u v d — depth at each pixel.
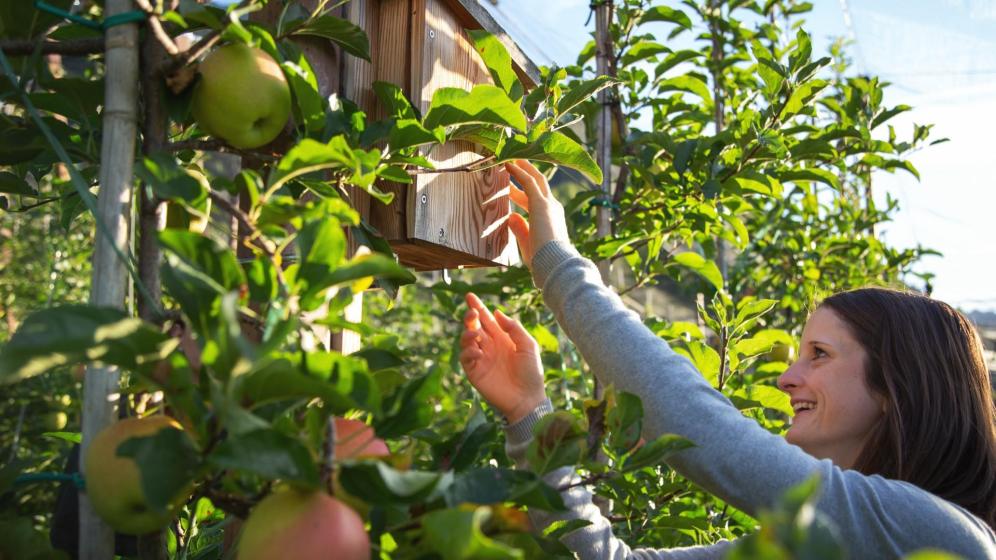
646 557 1.33
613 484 1.71
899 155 2.41
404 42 1.44
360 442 0.83
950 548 1.05
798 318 3.43
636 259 2.38
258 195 0.82
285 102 0.98
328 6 1.34
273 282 0.77
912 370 1.31
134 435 0.76
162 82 0.94
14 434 3.11
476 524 0.66
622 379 1.14
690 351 1.88
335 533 0.69
